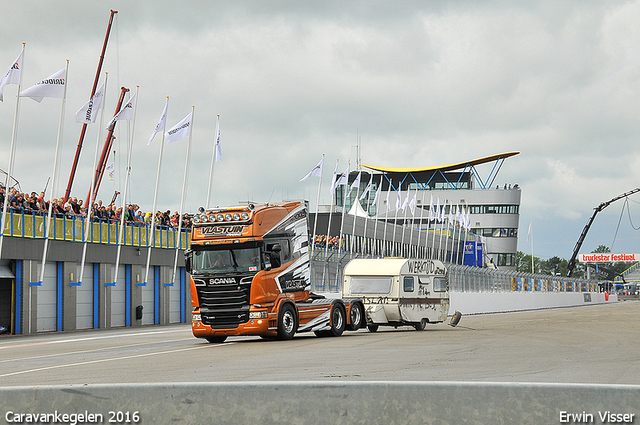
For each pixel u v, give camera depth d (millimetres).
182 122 37125
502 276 61750
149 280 38594
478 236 106625
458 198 122250
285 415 5020
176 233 40719
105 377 11805
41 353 18594
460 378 11195
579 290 94562
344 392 4992
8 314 29906
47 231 29688
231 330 20062
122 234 36281
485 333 25250
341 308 24031
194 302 20531
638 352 16688
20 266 29984
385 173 120875
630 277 185125
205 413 5070
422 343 19578
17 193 30266
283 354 16031
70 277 32594
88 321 33969
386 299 27062
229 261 20156
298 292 21734
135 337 26156
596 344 19391
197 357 15688
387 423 4953
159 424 5102
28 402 5148
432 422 4930
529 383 4930
